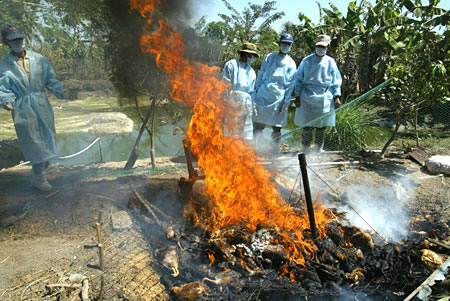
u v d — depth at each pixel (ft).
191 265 10.97
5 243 11.62
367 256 11.44
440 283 9.89
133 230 12.53
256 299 9.81
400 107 21.58
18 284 9.63
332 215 13.25
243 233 11.96
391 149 23.53
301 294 10.06
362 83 46.68
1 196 14.56
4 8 14.83
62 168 19.38
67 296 9.25
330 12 45.39
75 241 11.87
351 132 24.79
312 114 20.76
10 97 13.62
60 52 16.31
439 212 14.79
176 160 21.80
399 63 22.41
